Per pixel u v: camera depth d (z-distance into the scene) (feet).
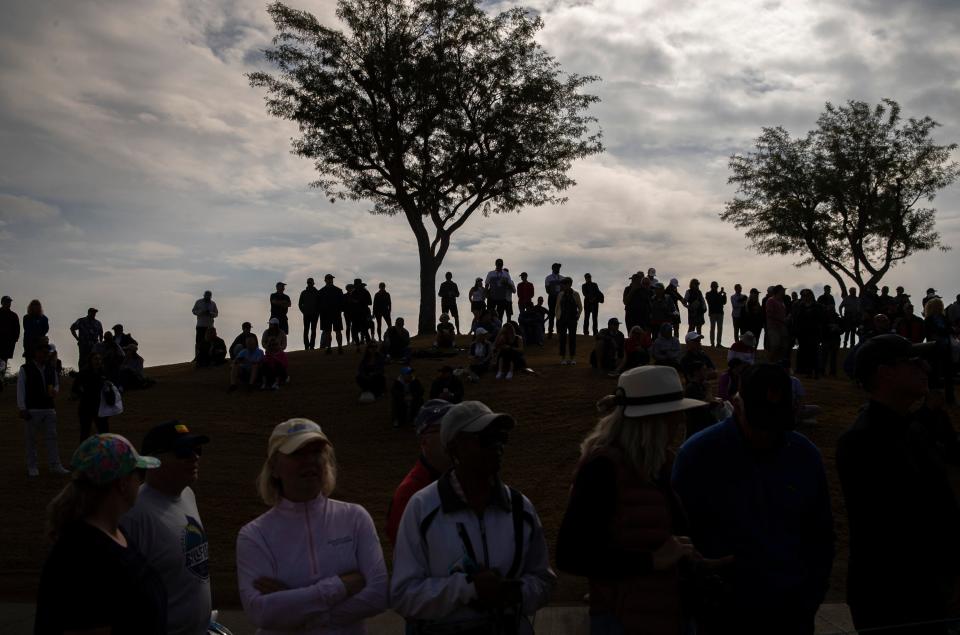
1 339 72.64
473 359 68.08
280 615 11.51
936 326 53.21
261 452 50.67
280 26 97.91
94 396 47.67
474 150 102.42
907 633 12.55
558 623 21.98
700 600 11.45
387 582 12.28
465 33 99.86
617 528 11.43
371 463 48.29
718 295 88.94
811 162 125.29
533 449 47.70
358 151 101.09
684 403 11.64
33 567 31.01
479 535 11.59
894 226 118.11
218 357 84.58
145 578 10.52
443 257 106.01
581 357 77.15
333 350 87.76
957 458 23.11
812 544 12.70
